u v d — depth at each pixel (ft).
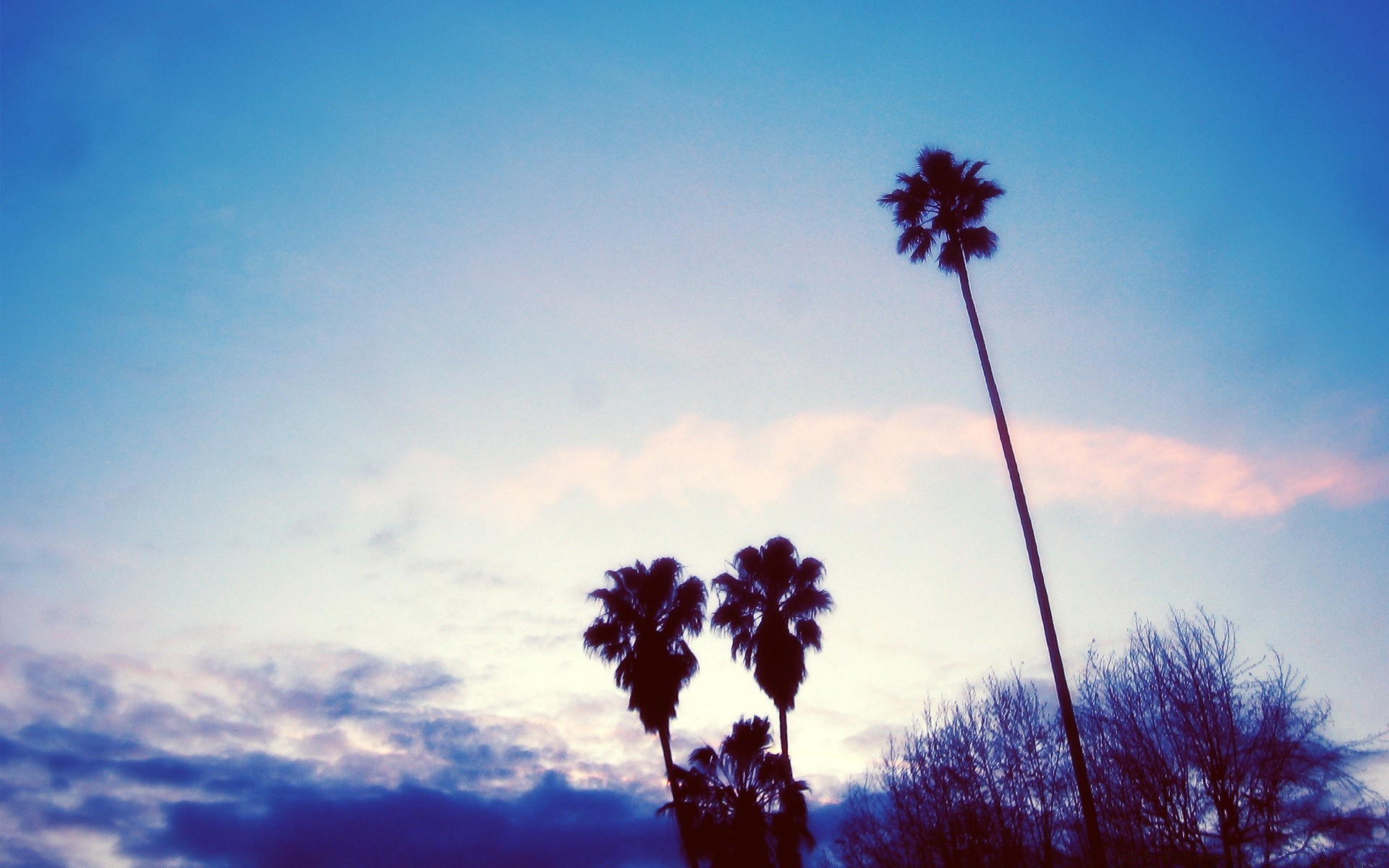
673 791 112.57
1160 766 89.81
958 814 96.27
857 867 102.83
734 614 130.31
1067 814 95.04
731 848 107.34
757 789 110.52
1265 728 89.45
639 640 130.21
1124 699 96.63
